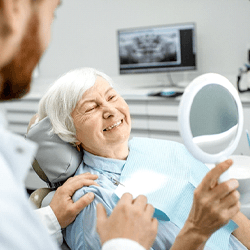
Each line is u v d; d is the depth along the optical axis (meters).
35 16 0.43
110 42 3.64
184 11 3.33
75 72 1.26
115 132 1.21
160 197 1.14
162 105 2.85
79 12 3.68
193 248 0.75
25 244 0.38
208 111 0.73
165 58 3.25
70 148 1.27
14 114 3.47
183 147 1.38
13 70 0.44
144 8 3.46
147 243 0.63
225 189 0.66
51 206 1.12
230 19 3.20
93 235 1.08
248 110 2.51
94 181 1.18
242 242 1.21
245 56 3.21
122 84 3.67
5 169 0.39
